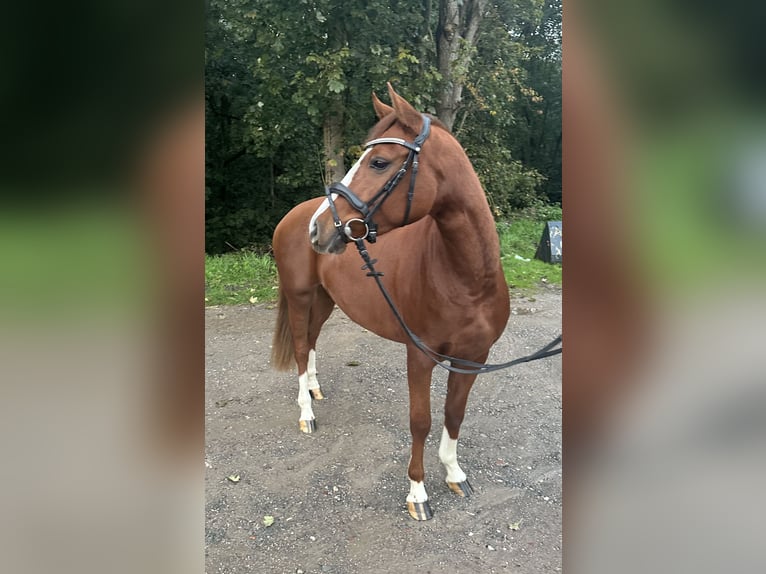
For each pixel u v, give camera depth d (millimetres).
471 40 7508
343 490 2492
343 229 1827
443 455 2455
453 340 2121
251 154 8945
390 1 6594
